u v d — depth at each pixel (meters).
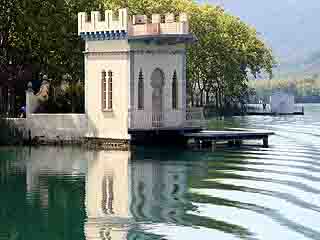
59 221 51.69
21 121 95.69
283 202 57.81
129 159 80.94
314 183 66.31
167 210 54.97
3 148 91.88
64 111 97.88
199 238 47.34
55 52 110.06
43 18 106.94
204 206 56.22
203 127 95.00
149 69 90.38
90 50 92.12
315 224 51.03
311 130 131.38
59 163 77.69
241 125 144.38
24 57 109.12
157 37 89.56
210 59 187.50
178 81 92.75
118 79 89.69
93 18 91.31
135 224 50.75
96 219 52.25
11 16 106.12
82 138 92.81
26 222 51.53
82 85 101.81
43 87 111.31
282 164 78.25
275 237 47.78
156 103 91.31
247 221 51.75
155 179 67.75
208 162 78.94
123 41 89.00
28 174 70.50
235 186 64.38
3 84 108.50
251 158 83.06
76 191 61.94
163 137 91.00
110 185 64.75
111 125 90.38
